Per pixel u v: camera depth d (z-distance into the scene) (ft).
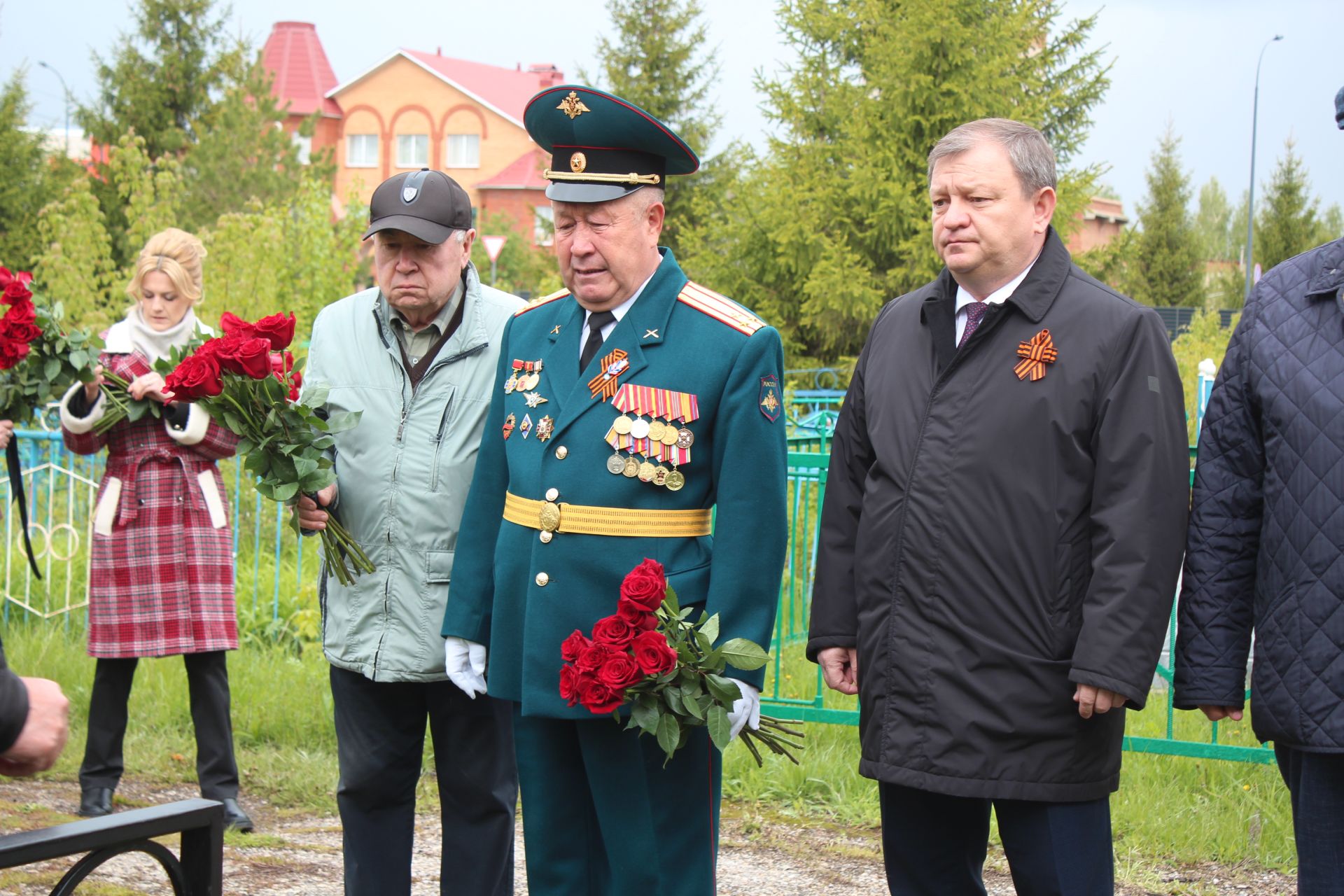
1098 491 9.21
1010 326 9.57
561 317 10.63
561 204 10.04
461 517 11.28
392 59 167.12
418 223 11.03
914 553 9.60
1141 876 14.16
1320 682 8.86
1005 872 14.17
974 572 9.37
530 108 10.20
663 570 9.18
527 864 10.48
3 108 80.84
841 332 54.08
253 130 83.41
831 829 15.60
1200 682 9.61
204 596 15.17
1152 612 9.00
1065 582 9.32
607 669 8.71
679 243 66.95
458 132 166.40
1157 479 9.09
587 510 9.94
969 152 9.57
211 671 15.39
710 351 9.98
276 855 14.49
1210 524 9.66
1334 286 9.15
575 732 10.32
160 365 11.78
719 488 9.92
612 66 79.00
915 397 9.90
